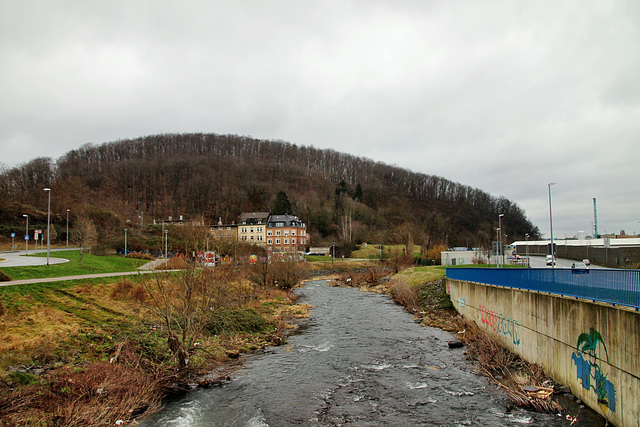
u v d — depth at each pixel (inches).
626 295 535.5
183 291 901.8
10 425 496.4
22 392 570.6
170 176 6550.2
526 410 629.6
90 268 1755.7
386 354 968.9
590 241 3235.7
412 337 1142.3
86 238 2331.4
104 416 564.4
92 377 650.8
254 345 1041.5
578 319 641.0
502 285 1019.9
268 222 4943.4
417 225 5994.1
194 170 6889.8
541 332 772.6
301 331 1228.5
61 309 997.2
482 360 868.6
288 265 2288.4
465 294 1373.0
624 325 523.5
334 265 3944.4
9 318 852.0
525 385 701.9
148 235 3516.2
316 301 1907.0
